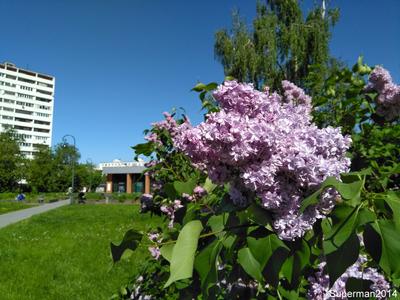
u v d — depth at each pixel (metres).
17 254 9.94
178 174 3.77
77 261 8.97
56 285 7.01
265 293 2.11
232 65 20.20
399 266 1.19
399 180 2.54
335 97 3.21
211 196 2.44
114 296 4.27
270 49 19.39
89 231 15.12
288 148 1.45
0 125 111.62
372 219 1.23
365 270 2.08
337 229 1.25
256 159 1.46
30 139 120.12
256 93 1.57
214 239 1.61
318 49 19.00
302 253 1.44
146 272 4.32
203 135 1.46
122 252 1.83
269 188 1.43
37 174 63.94
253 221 1.49
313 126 1.58
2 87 116.06
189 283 2.19
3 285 7.01
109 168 65.81
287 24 20.39
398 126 2.95
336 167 1.41
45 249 10.73
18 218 22.88
